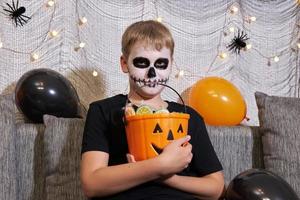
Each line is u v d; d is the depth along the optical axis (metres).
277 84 2.23
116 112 1.45
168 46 1.44
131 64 1.43
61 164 1.65
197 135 1.50
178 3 2.13
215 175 1.46
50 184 1.65
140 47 1.42
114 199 1.33
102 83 2.03
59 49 1.99
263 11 2.23
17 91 1.72
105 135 1.43
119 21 2.06
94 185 1.32
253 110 2.19
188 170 1.48
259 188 1.35
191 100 1.90
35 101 1.69
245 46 2.19
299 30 2.26
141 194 1.33
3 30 1.94
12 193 1.61
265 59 2.22
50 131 1.67
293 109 1.77
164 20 2.11
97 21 2.04
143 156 1.27
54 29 1.99
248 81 2.20
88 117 1.47
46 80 1.72
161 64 1.43
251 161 1.82
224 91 1.87
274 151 1.72
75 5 2.01
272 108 1.77
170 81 2.11
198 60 2.15
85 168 1.36
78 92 2.00
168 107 1.50
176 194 1.35
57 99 1.71
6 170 1.61
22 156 1.70
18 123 1.76
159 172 1.26
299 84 2.24
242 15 2.20
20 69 1.95
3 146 1.62
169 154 1.26
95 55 2.03
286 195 1.34
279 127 1.74
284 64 2.24
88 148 1.40
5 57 1.94
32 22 1.97
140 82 1.43
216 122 1.87
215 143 1.79
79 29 2.01
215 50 2.17
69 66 2.00
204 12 2.16
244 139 1.82
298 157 1.69
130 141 1.29
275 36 2.24
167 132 1.26
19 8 1.93
